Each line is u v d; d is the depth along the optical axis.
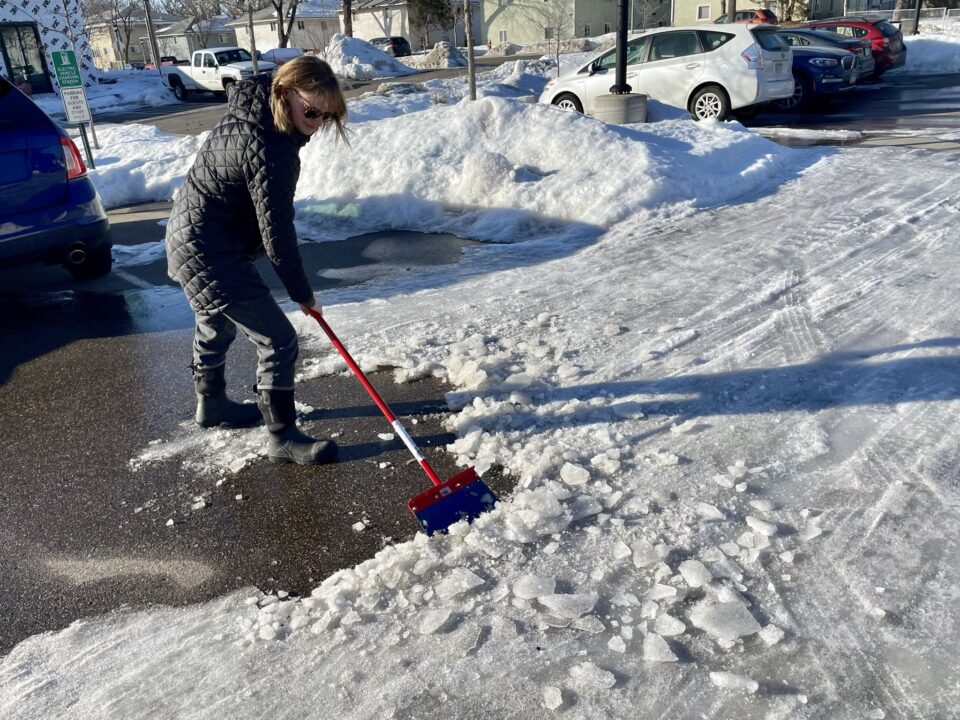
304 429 3.55
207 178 2.78
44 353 4.68
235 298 2.94
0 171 4.95
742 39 11.78
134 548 2.79
